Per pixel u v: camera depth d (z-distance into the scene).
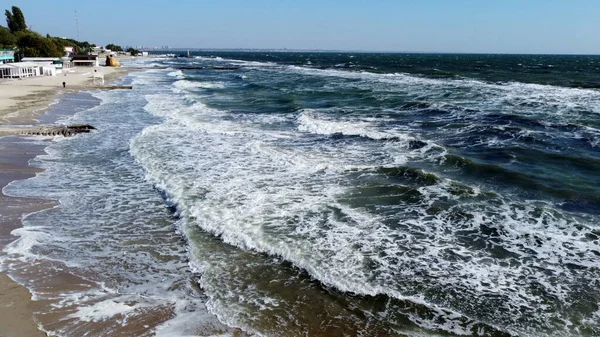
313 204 11.57
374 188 12.72
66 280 7.91
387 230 10.01
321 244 9.30
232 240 9.54
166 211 11.55
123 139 19.95
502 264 8.54
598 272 8.23
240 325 6.66
